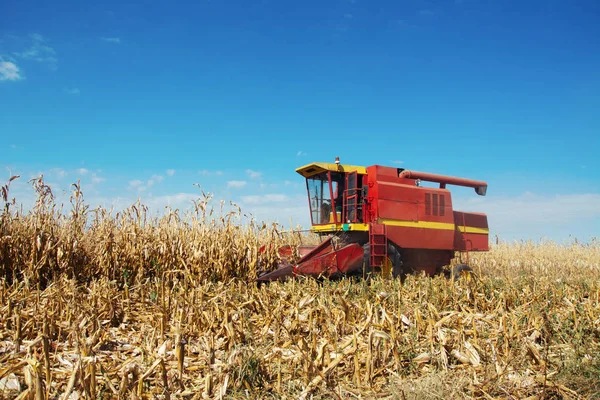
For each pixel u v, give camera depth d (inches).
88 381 167.9
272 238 505.4
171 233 462.6
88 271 422.0
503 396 195.3
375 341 219.9
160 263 444.5
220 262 444.8
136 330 288.8
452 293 352.5
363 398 190.1
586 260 914.1
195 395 190.2
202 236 454.6
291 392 195.5
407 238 540.7
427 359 223.8
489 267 784.9
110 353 237.3
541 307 315.0
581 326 274.1
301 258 476.7
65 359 216.7
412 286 400.5
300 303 264.7
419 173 578.6
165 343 233.8
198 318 274.5
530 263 833.5
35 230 392.2
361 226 526.0
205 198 466.6
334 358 220.5
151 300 336.5
